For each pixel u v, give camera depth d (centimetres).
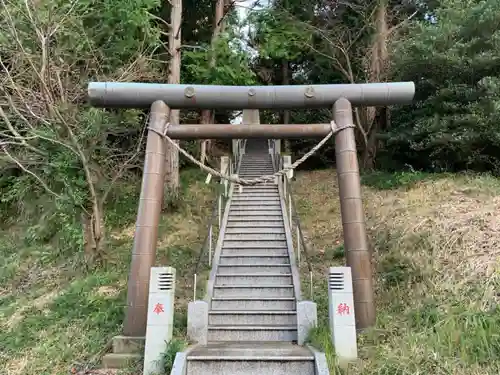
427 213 727
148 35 895
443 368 402
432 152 980
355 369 427
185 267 764
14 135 769
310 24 1380
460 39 887
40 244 927
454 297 515
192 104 595
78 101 823
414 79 1002
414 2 1279
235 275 674
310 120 1563
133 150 982
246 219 898
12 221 1077
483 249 578
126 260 804
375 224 798
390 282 610
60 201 803
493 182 812
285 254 751
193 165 1476
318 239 880
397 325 496
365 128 1309
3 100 788
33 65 699
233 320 577
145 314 517
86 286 696
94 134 812
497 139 812
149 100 592
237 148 1505
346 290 470
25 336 561
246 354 449
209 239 741
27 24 738
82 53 838
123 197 1060
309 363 436
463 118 851
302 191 1244
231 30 1269
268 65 1825
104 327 562
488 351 411
